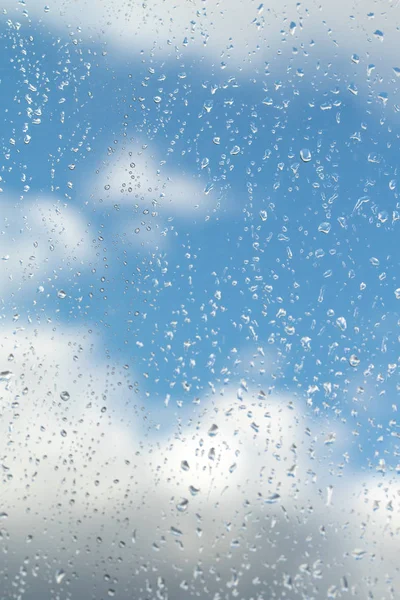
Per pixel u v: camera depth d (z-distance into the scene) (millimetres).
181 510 740
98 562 724
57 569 722
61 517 736
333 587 714
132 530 734
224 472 748
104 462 755
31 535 731
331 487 741
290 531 731
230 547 728
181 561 724
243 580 718
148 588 716
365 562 721
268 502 740
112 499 743
